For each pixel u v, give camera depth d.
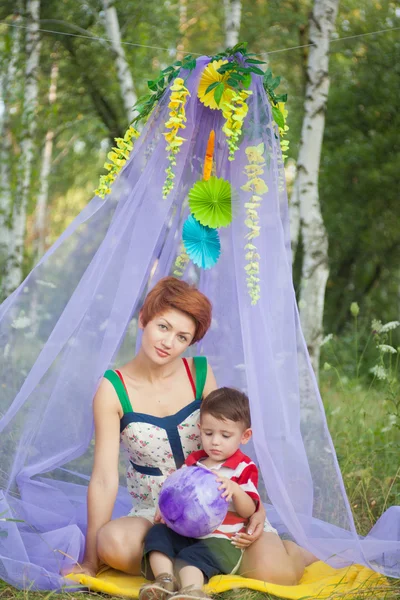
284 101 3.39
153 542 2.90
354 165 12.21
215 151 3.55
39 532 3.12
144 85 10.10
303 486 3.15
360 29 10.79
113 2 8.42
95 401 3.21
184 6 10.41
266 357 3.18
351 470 4.69
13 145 9.54
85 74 10.26
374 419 5.50
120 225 3.28
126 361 3.77
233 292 3.65
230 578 2.96
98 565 3.09
